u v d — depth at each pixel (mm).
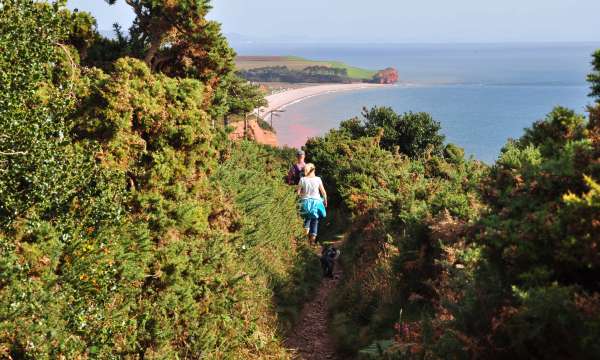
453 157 19547
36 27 6754
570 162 4605
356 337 8984
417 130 35812
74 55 13148
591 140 4770
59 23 7004
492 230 4660
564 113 5539
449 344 5246
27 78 6484
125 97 8234
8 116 6160
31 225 6133
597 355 3816
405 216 9805
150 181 8430
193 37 17312
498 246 4625
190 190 9602
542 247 4379
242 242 10695
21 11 6520
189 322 7715
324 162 26641
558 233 4215
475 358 4664
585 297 4098
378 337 8445
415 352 6125
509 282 4867
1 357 5066
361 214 16016
